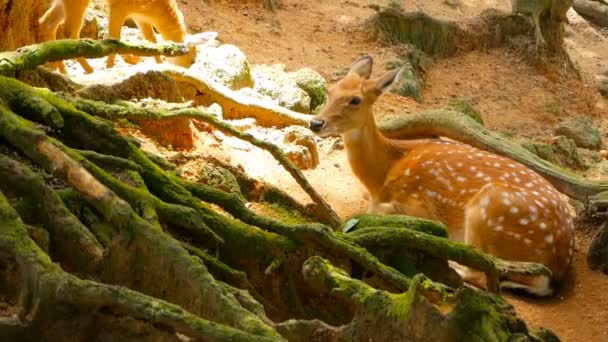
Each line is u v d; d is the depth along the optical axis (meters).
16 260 4.56
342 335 5.17
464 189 8.59
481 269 6.41
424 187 8.80
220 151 8.27
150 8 9.19
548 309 7.95
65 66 8.74
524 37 15.55
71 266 5.01
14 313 4.62
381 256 6.23
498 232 8.34
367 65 9.55
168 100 8.25
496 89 14.39
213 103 8.97
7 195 5.09
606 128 14.36
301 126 9.55
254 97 10.00
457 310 5.00
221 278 5.60
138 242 4.95
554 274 8.38
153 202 5.55
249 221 6.13
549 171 9.74
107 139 6.05
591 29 18.61
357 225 6.73
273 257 5.95
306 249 5.98
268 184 8.09
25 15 7.91
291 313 5.96
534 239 8.27
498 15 15.55
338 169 9.75
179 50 7.74
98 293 4.31
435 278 6.36
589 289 8.38
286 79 10.81
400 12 14.52
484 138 10.02
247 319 4.57
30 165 5.44
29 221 5.03
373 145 8.95
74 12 8.49
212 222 5.91
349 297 5.24
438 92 13.79
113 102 7.47
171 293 4.89
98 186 5.04
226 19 13.41
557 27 15.42
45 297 4.39
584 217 9.66
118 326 4.54
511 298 8.05
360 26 14.46
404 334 5.06
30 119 5.91
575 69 15.62
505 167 8.72
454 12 16.47
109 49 7.11
